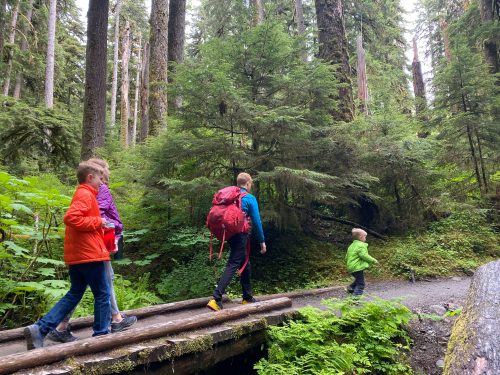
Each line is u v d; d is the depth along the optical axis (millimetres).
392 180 10211
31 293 5355
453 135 11164
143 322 4555
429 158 10117
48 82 15047
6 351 3525
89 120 7820
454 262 8398
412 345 4684
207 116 7926
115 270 8117
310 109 8812
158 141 8477
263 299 5902
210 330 3814
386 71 19625
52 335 3553
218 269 7285
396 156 9250
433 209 10180
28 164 9664
